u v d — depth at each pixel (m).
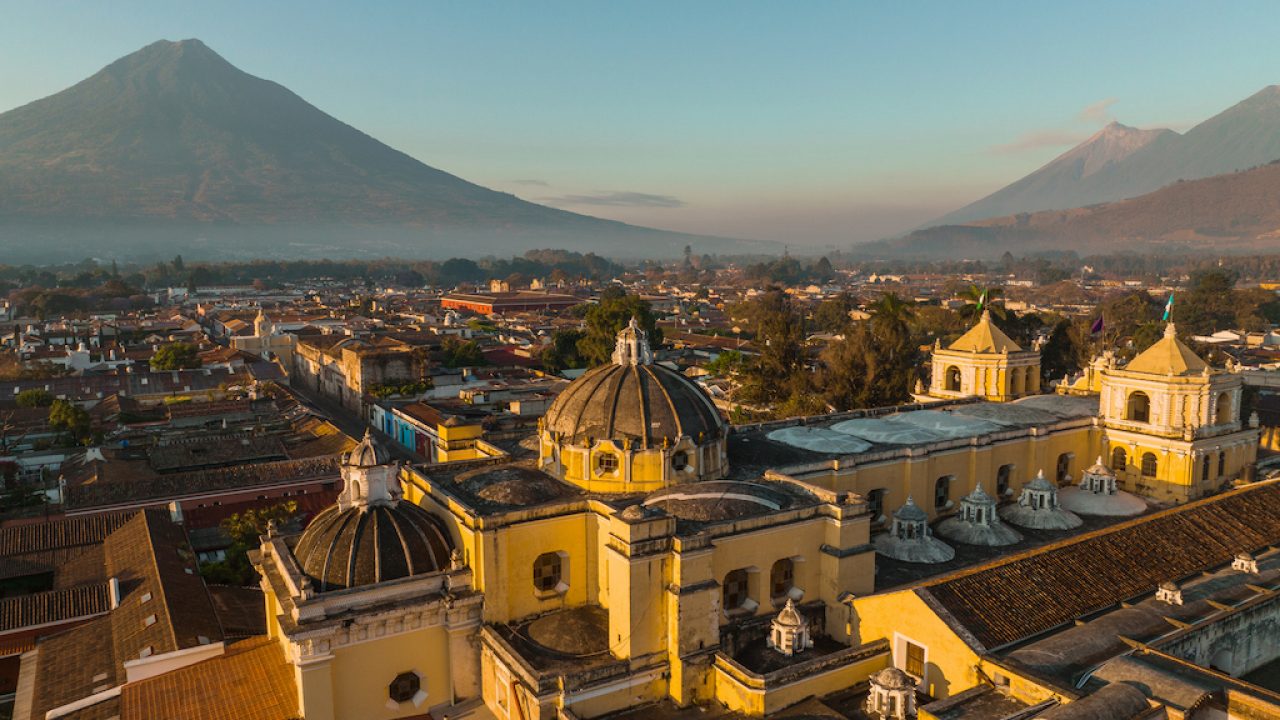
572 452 43.22
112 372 128.62
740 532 37.59
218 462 84.56
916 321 172.75
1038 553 39.97
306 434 97.44
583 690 33.94
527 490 40.78
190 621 44.22
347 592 34.78
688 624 35.59
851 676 36.34
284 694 36.59
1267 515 48.31
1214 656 36.28
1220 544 44.50
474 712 37.41
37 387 114.56
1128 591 39.22
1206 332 180.50
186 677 38.44
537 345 169.12
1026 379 71.88
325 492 75.38
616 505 39.47
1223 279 186.50
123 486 70.25
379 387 123.12
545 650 36.53
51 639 45.97
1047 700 29.70
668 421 42.72
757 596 39.12
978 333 72.00
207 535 65.94
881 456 49.19
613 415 42.69
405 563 37.00
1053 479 58.06
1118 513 51.75
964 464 53.06
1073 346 97.44
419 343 159.12
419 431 99.94
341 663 35.16
